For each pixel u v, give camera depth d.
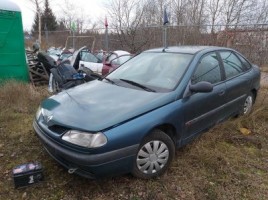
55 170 3.67
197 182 3.48
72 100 3.61
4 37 8.43
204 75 4.21
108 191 3.29
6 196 3.21
